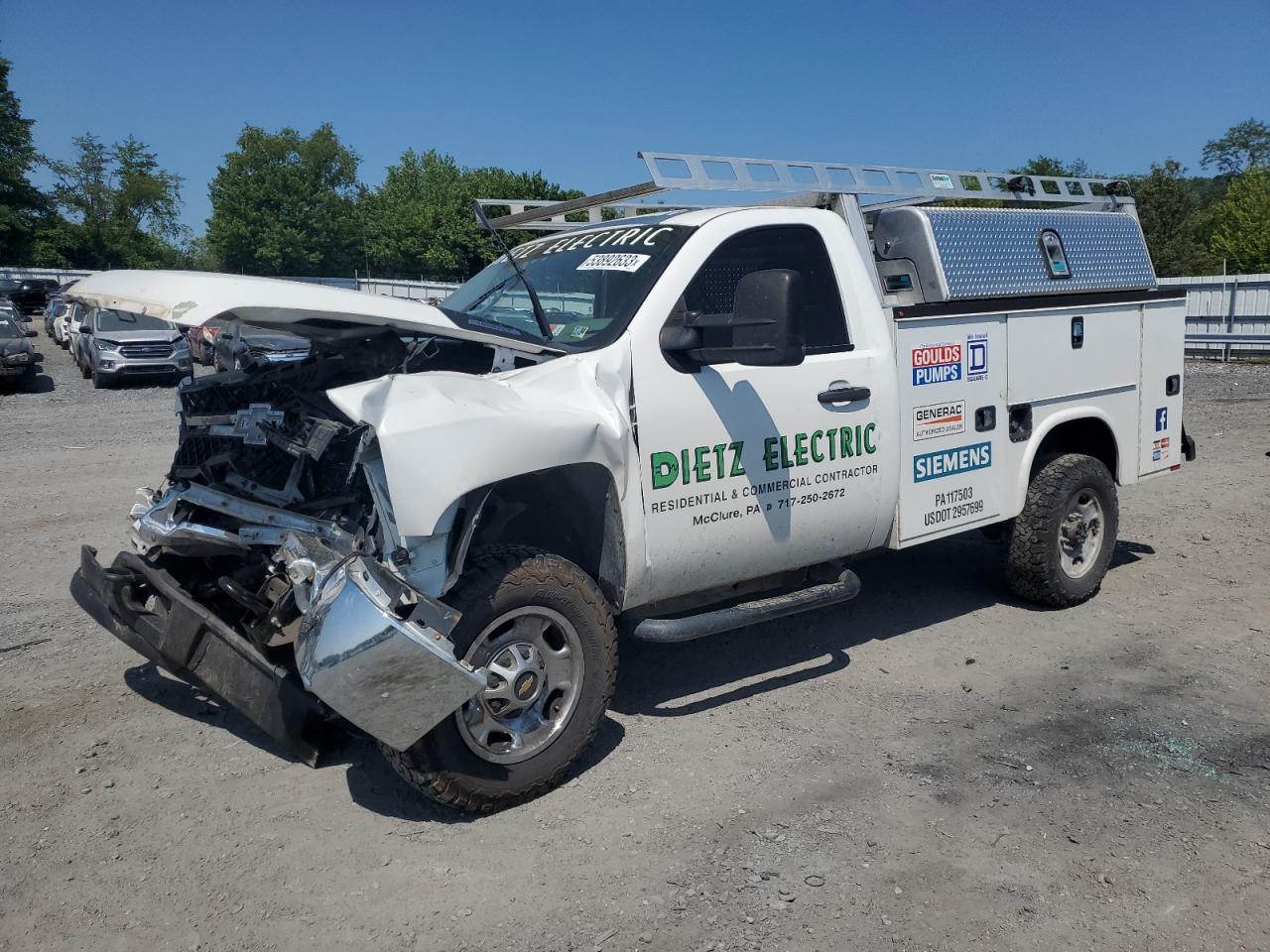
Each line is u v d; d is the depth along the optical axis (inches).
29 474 408.2
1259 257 1711.4
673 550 158.6
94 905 121.9
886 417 186.2
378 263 2662.4
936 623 222.5
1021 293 212.8
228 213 2573.8
